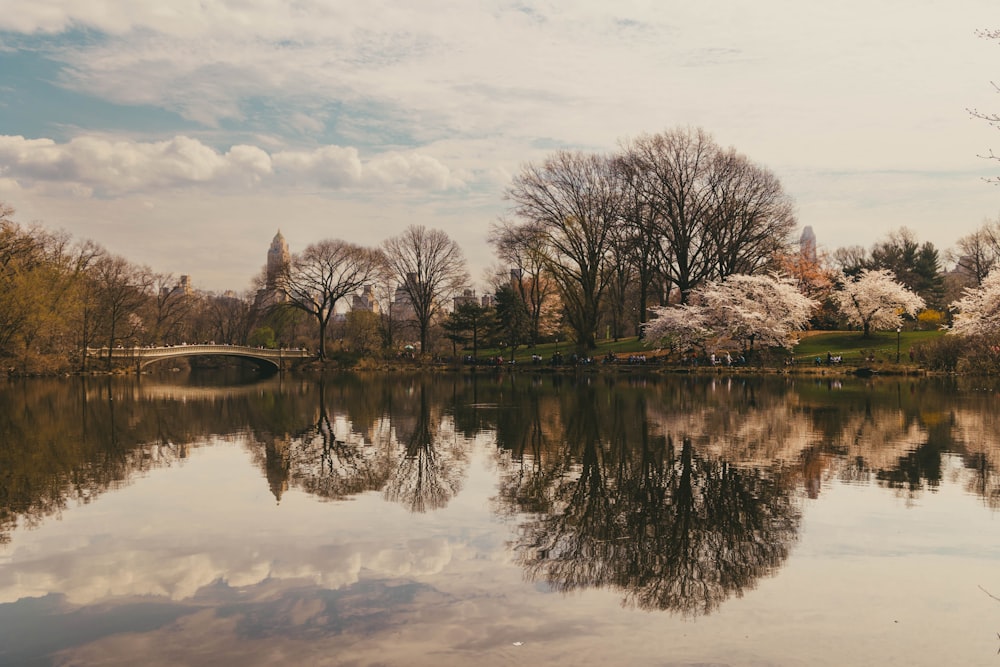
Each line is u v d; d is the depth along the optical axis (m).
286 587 10.96
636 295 104.38
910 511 15.13
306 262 83.38
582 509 15.62
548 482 18.27
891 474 18.73
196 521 14.60
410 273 90.38
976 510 15.16
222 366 117.00
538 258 76.81
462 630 9.46
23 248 60.56
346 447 24.20
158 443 25.17
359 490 17.47
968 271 111.81
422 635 9.30
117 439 26.17
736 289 67.94
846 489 17.14
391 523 14.53
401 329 111.94
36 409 37.53
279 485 18.05
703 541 13.31
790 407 34.75
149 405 40.00
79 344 74.56
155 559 12.23
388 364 84.62
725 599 10.55
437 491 17.34
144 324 93.12
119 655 8.79
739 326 66.88
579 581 11.30
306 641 9.12
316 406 38.81
